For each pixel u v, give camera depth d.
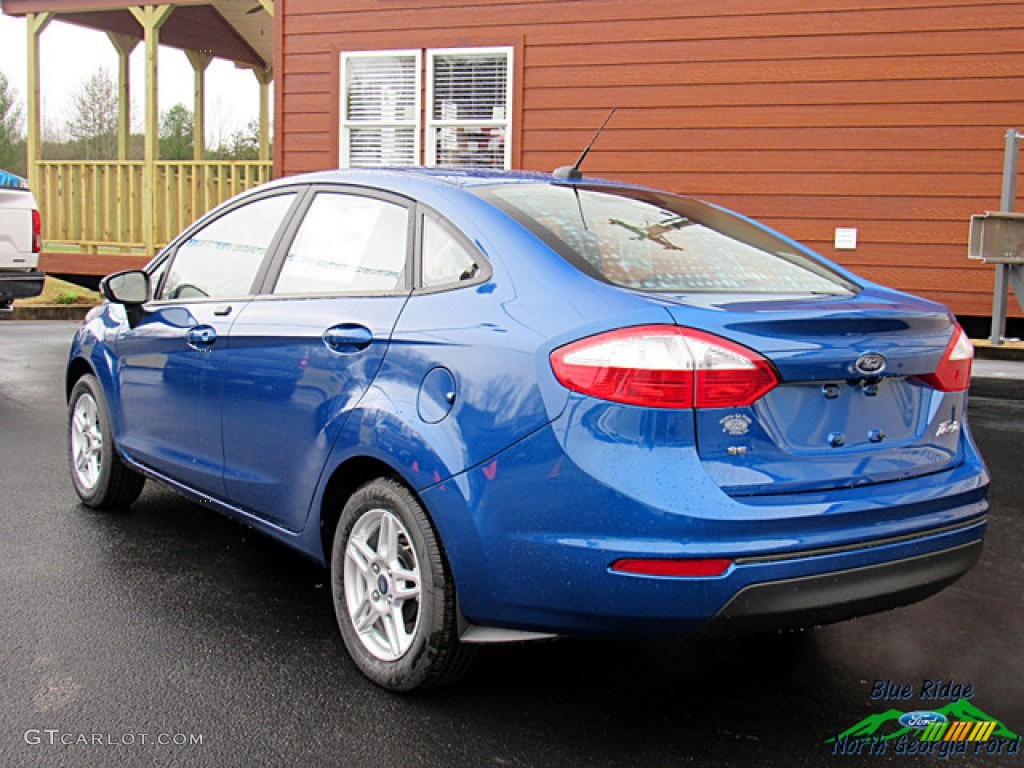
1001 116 10.14
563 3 11.51
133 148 34.19
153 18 15.06
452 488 2.99
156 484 5.88
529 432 2.86
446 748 2.97
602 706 3.27
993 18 10.08
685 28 11.06
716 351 2.76
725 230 3.83
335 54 12.58
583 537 2.76
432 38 12.09
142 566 4.46
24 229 9.71
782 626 2.81
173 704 3.20
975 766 2.94
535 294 3.06
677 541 2.68
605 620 2.78
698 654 3.70
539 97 11.70
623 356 2.76
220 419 4.13
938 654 3.72
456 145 12.17
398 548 3.30
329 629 3.83
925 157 10.40
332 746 2.97
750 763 2.93
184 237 4.78
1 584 4.18
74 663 3.47
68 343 11.93
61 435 6.96
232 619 3.90
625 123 11.37
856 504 2.86
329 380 3.54
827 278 3.62
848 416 3.00
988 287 10.35
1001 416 7.90
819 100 10.67
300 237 4.05
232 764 2.86
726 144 11.02
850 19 10.51
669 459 2.72
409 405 3.20
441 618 3.10
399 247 3.59
